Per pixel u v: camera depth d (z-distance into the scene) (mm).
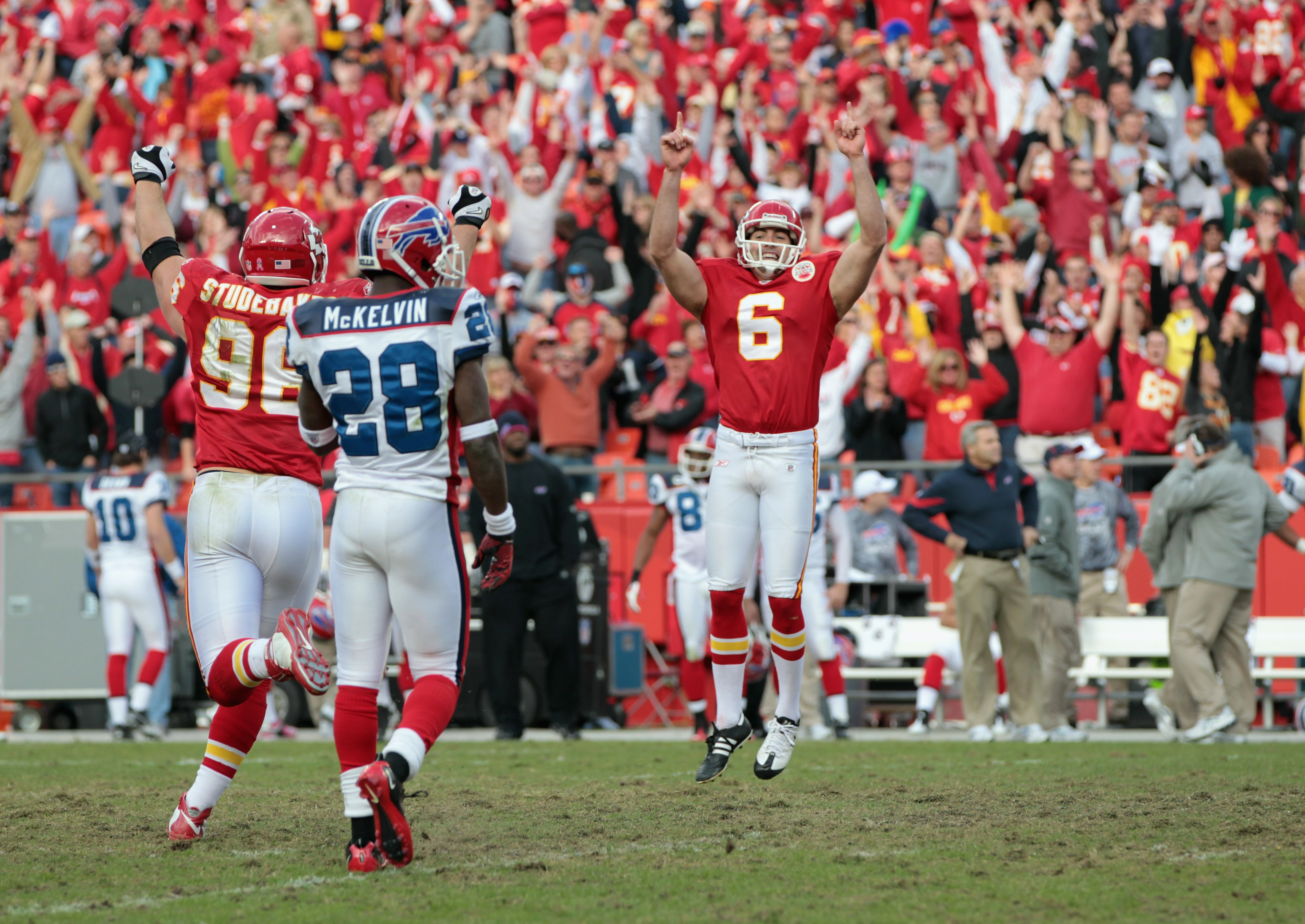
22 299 55469
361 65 68125
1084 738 36750
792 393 19859
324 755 31969
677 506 37594
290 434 17859
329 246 56531
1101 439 49062
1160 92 60719
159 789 24156
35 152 63438
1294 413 49031
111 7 72875
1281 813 19562
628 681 42812
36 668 43469
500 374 48562
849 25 64500
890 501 45438
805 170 59000
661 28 66250
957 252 52500
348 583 15633
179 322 18469
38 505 49094
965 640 35906
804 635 20359
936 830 18391
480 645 41594
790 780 24688
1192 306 48375
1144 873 15172
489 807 21094
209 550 17656
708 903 13672
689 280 20219
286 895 14234
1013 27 63812
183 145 66250
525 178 57594
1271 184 53812
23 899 14258
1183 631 35219
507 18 71125
